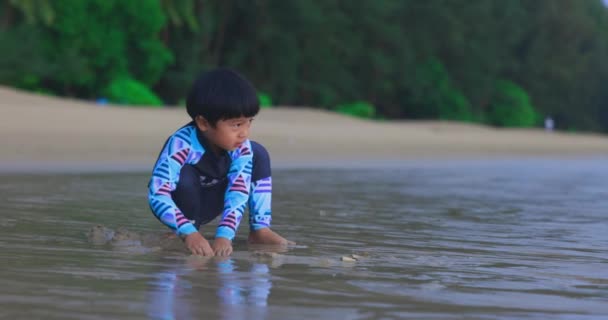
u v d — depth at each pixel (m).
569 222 5.66
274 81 51.38
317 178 10.31
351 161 15.70
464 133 34.41
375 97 60.09
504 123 66.69
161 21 40.94
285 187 8.45
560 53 73.06
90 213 5.10
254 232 4.03
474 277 3.07
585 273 3.28
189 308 2.21
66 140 14.55
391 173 12.13
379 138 24.25
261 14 49.19
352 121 31.11
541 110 72.31
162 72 45.19
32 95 23.14
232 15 49.50
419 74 60.09
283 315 2.17
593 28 77.00
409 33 60.53
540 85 71.06
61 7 37.75
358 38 56.66
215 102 3.59
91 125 17.33
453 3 63.12
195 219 3.91
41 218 4.70
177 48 45.88
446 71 62.84
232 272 2.93
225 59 49.50
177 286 2.57
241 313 2.18
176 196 3.82
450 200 7.42
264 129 21.84
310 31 51.78
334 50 55.28
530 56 70.62
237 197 3.84
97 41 38.78
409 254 3.72
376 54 56.84
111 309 2.16
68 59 37.53
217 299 2.37
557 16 70.94
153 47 41.16
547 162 18.95
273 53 50.53
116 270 2.87
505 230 4.99
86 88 41.25
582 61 74.94
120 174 9.73
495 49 66.44
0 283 2.51
